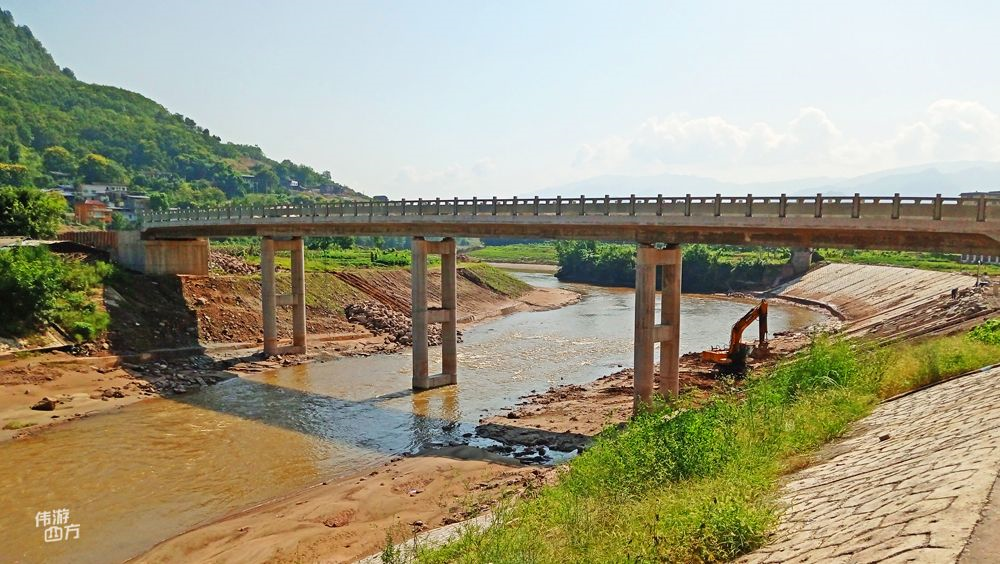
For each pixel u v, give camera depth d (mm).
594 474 16828
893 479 11180
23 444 31188
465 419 36656
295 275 54125
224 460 29672
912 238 26453
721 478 14305
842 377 22562
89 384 40125
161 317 52594
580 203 35000
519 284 111312
